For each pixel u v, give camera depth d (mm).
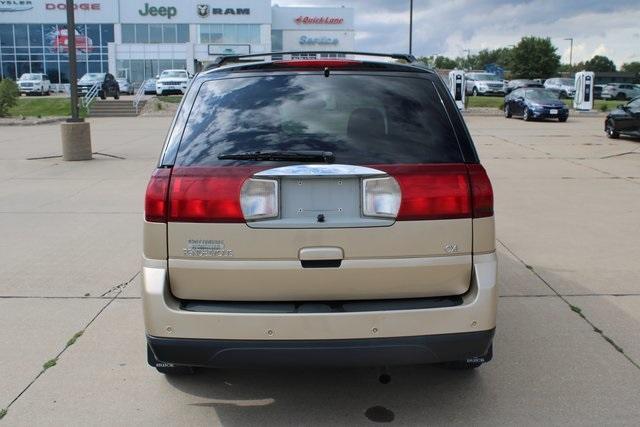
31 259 6410
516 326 4695
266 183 3043
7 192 10102
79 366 4086
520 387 3803
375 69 3439
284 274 3061
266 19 62906
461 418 3469
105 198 9594
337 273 3070
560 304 5148
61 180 11258
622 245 6957
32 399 3676
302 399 3684
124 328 4688
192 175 3078
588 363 4105
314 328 3023
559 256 6531
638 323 4758
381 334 3047
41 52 62781
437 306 3102
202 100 3354
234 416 3498
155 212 3088
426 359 3109
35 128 23172
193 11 62250
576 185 10969
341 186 3076
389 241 3076
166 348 3076
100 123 26250
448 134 3236
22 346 4379
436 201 3098
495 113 31250
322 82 3377
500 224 7969
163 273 3098
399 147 3168
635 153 15703
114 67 61562
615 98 53438
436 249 3117
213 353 3055
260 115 3270
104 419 3465
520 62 92188
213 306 3096
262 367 3090
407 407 3590
